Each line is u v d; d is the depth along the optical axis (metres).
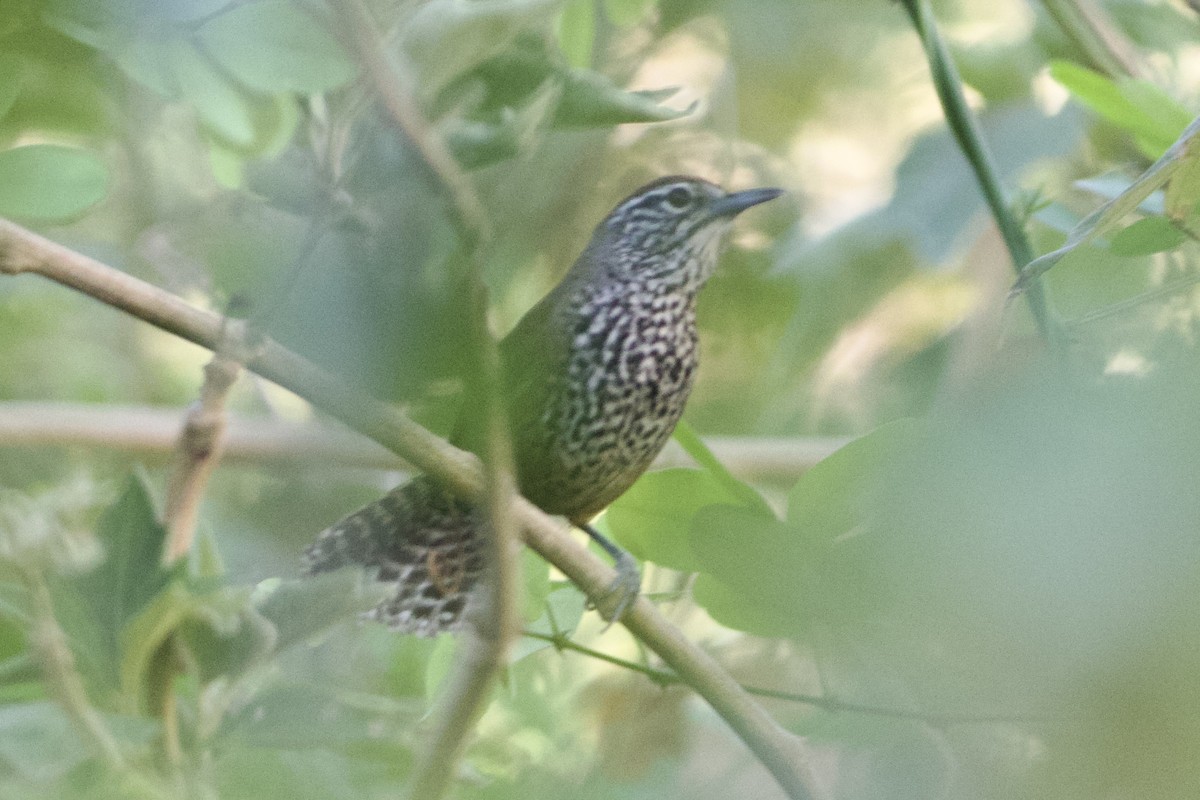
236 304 3.33
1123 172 3.83
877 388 3.94
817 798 3.77
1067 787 2.28
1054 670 2.23
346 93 2.88
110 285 3.39
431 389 3.03
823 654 3.76
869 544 3.55
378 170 2.86
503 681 3.80
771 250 3.97
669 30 3.96
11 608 2.83
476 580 3.85
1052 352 3.75
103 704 2.76
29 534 2.54
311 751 3.12
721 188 3.91
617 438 3.89
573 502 3.89
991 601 2.29
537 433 3.88
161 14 2.84
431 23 2.90
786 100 4.01
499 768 3.82
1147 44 3.93
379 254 2.84
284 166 3.21
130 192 3.81
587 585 3.78
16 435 3.87
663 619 3.78
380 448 3.87
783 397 3.95
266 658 2.78
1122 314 3.78
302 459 3.88
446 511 3.85
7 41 2.97
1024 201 3.82
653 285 3.89
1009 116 3.93
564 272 3.94
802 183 4.00
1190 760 2.19
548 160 3.90
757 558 3.76
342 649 3.83
